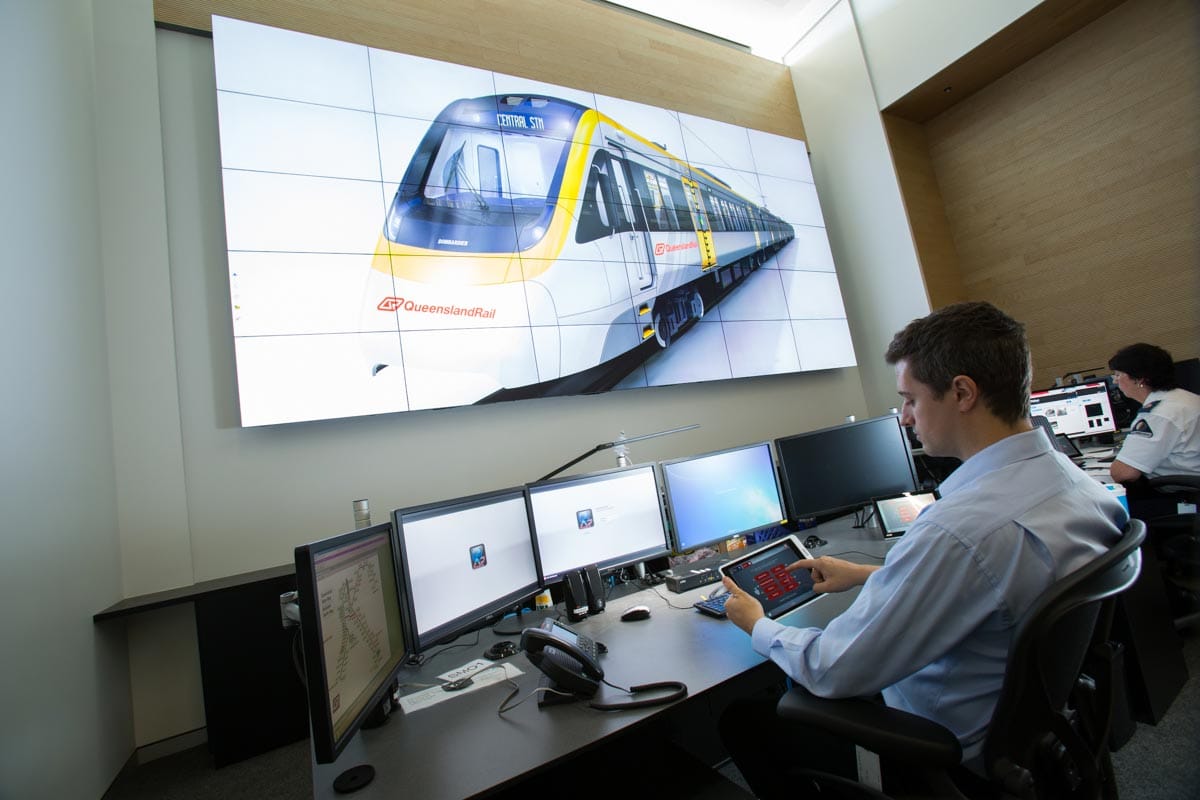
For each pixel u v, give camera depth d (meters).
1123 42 3.52
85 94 2.27
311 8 2.87
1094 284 3.71
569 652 1.09
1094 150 3.67
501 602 1.46
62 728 1.62
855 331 4.46
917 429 0.97
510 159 3.10
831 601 1.43
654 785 1.09
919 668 0.80
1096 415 3.13
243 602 2.10
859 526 2.29
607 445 2.20
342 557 0.98
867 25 4.32
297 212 2.54
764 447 2.18
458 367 2.74
